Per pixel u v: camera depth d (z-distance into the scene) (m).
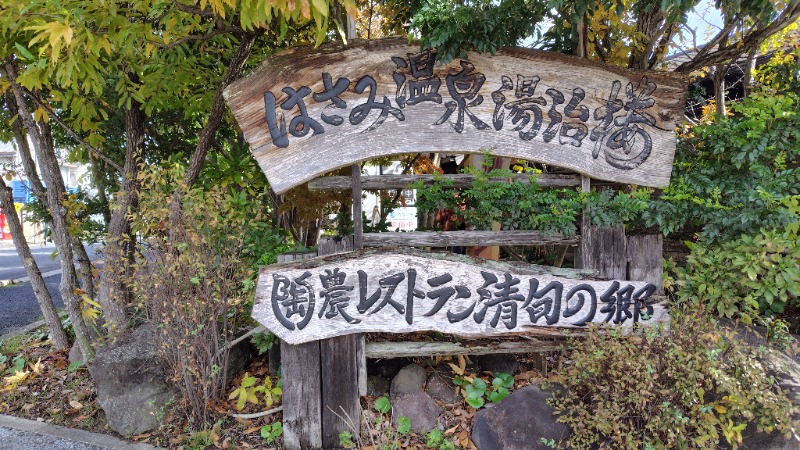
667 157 2.96
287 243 3.62
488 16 2.54
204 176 3.87
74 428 3.15
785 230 2.63
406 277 2.84
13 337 4.80
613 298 2.91
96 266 4.11
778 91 3.38
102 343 3.53
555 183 3.00
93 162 4.83
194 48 3.91
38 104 3.56
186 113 4.35
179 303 2.92
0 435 3.07
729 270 2.79
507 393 3.08
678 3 2.27
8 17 2.44
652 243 2.97
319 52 2.71
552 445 2.47
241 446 2.93
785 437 2.23
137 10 2.99
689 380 2.23
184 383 3.14
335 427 2.93
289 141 2.74
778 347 2.73
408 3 3.40
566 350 3.22
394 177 2.91
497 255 5.27
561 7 2.68
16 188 10.29
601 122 2.90
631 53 3.77
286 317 2.83
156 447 2.93
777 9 3.04
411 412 3.00
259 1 1.98
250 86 2.70
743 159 2.79
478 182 2.86
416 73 2.78
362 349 2.92
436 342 3.03
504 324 2.88
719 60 3.45
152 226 3.04
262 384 3.47
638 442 2.27
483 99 2.83
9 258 12.36
